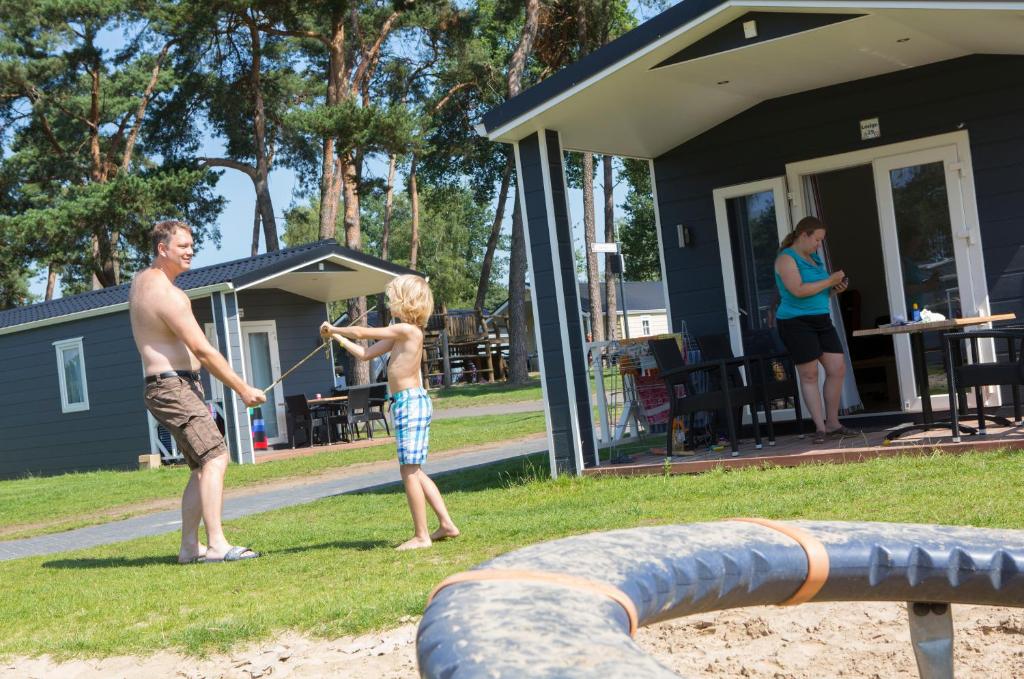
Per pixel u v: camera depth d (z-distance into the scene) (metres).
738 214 9.75
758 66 8.04
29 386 20.75
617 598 0.89
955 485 5.57
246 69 33.91
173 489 13.73
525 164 8.41
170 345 6.47
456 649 0.71
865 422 9.14
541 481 8.35
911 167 8.89
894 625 3.43
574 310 8.53
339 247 18.67
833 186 12.47
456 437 16.53
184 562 6.57
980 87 8.54
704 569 1.06
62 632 4.73
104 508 12.62
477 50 37.34
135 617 4.87
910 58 8.41
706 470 7.70
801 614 3.62
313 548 6.45
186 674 3.85
